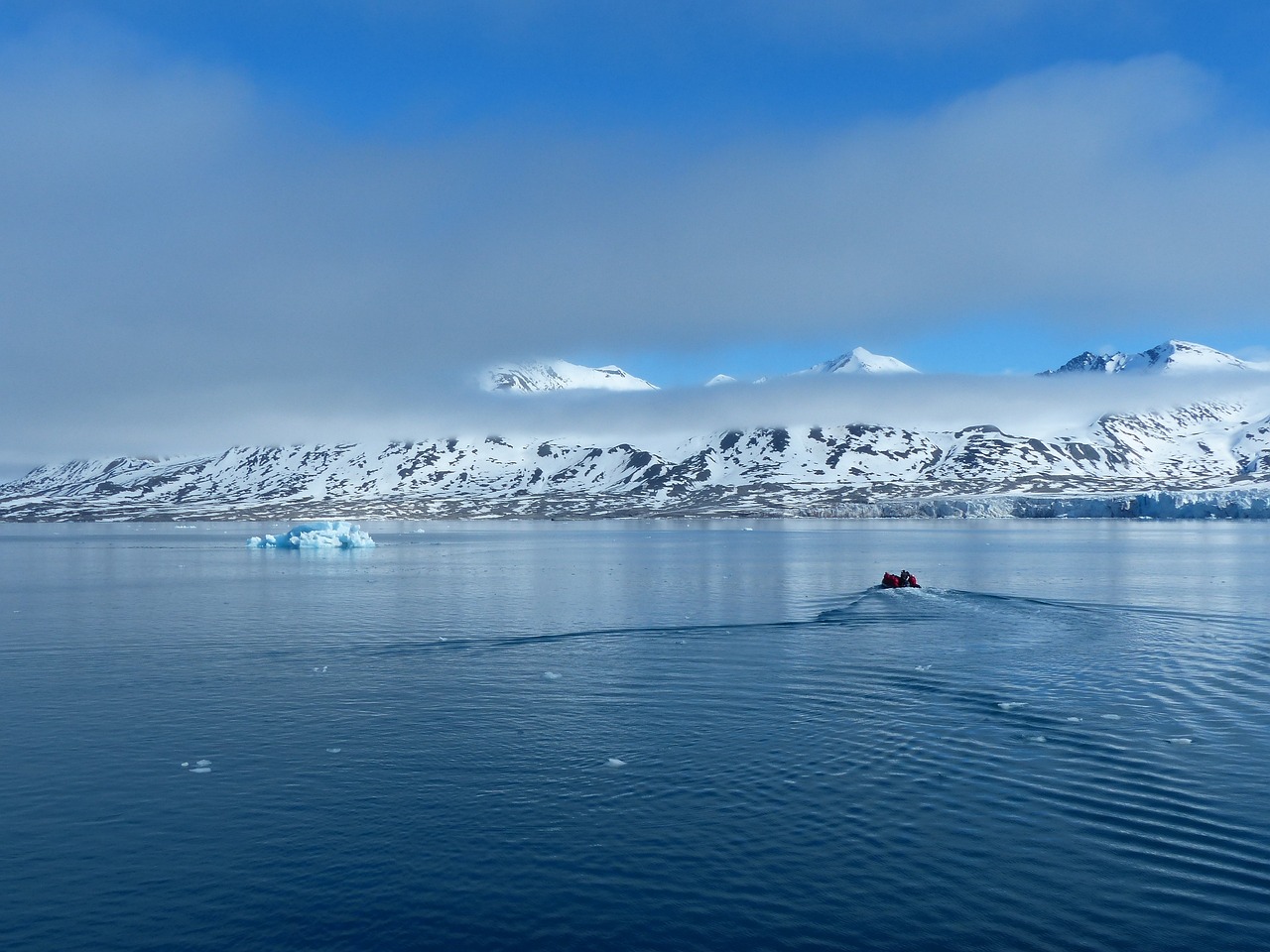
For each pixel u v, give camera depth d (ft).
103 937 55.01
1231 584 235.61
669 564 331.16
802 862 63.00
